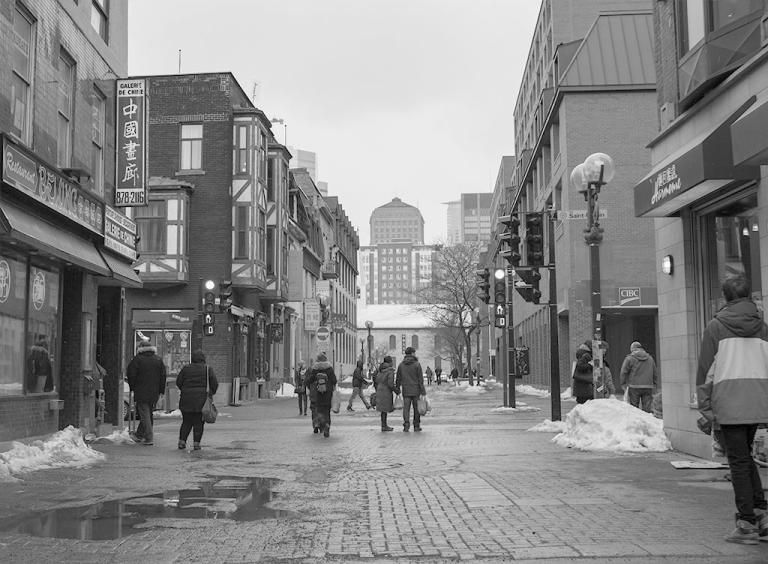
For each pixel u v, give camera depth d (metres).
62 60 15.35
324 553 6.31
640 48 38.12
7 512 8.13
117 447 15.24
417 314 117.50
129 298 34.66
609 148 37.22
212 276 34.72
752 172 10.02
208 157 35.25
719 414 6.38
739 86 10.52
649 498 8.48
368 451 14.29
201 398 14.79
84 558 6.18
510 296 28.66
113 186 17.84
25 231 12.02
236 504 8.61
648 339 40.09
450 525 7.33
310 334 56.38
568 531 6.89
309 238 54.72
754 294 10.82
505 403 28.80
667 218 13.26
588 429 14.16
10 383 12.88
